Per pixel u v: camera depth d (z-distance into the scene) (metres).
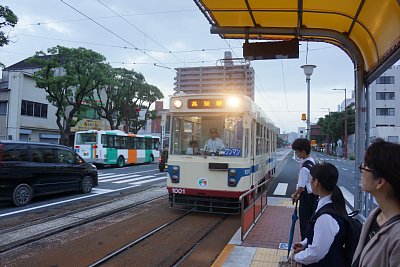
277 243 6.71
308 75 22.58
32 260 5.82
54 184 11.74
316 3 5.68
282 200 12.05
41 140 35.25
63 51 26.20
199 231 7.91
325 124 70.19
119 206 10.72
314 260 2.63
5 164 10.10
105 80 28.45
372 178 1.86
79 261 5.79
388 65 5.50
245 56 7.45
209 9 6.27
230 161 9.20
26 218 8.94
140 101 38.94
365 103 6.80
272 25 7.01
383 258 1.66
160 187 15.58
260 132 12.16
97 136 25.27
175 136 9.84
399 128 52.03
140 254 6.26
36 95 34.53
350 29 6.49
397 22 4.77
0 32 17.72
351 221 2.69
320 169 2.93
